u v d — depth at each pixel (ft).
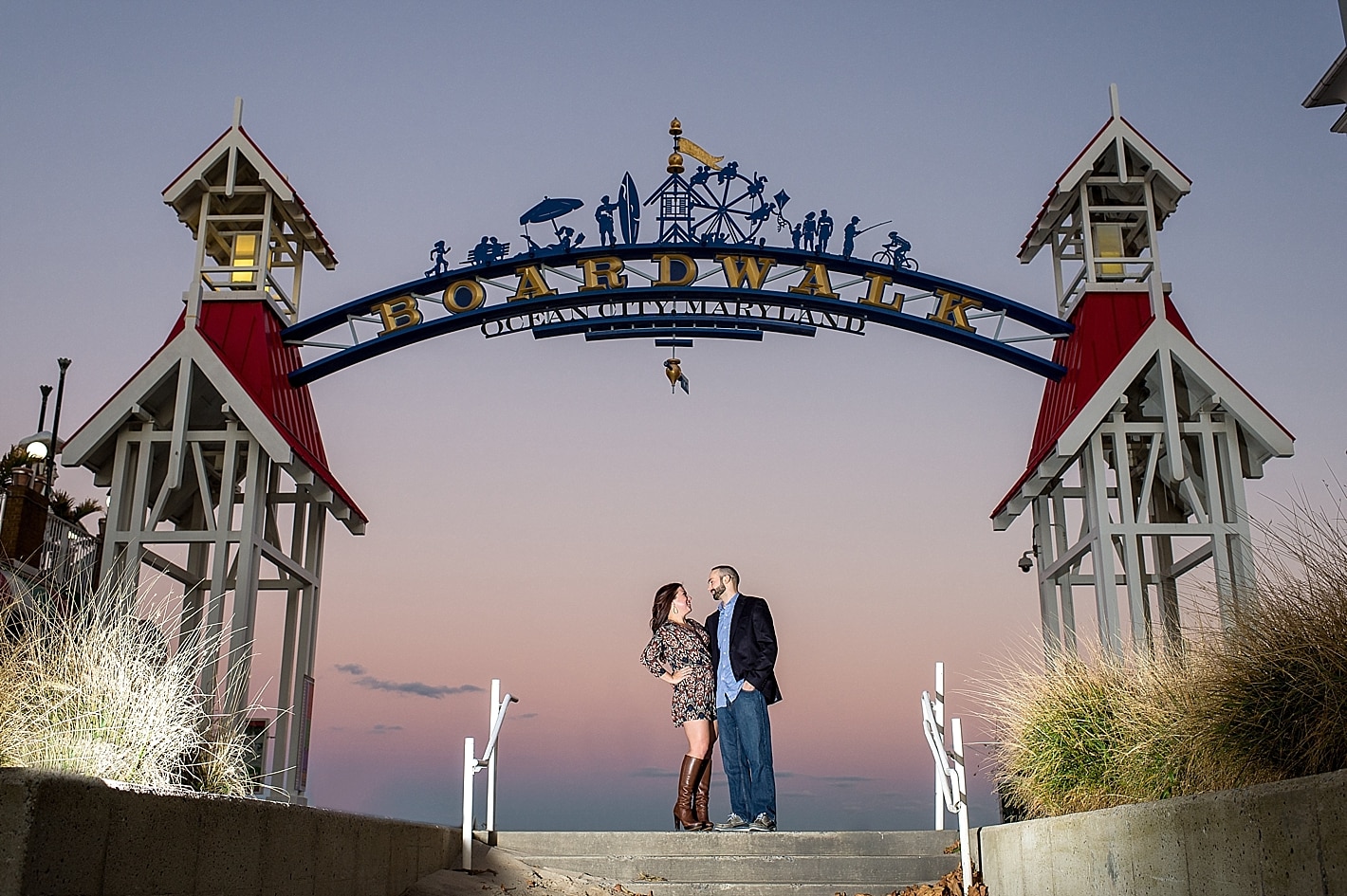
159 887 14.80
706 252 47.24
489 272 47.50
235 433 41.91
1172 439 42.11
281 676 44.62
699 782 32.63
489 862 28.55
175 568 43.68
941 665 28.91
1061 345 47.70
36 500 49.98
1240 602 19.31
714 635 33.30
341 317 46.88
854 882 28.58
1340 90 27.84
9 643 17.97
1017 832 25.09
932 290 47.03
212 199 46.55
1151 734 21.81
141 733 18.04
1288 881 14.34
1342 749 16.53
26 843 12.42
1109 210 45.83
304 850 19.30
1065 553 45.34
